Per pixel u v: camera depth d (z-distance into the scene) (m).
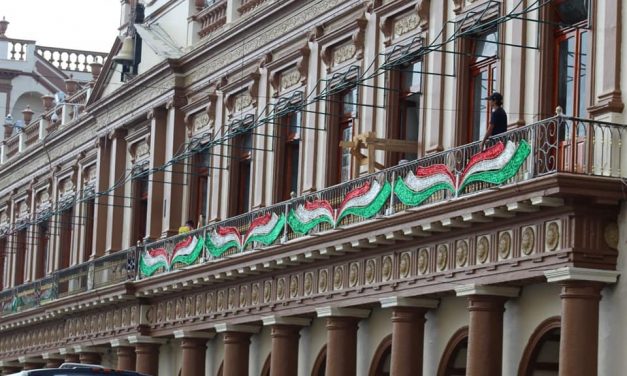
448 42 42.84
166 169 64.50
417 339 43.75
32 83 107.50
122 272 64.75
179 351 61.78
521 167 37.00
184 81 64.00
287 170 55.38
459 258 40.69
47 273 82.75
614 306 36.38
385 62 47.81
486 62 43.31
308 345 51.16
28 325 79.56
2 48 106.94
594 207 36.22
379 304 45.78
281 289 51.03
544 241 37.12
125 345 65.44
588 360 36.09
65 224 80.00
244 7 59.88
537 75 40.19
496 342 39.81
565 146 36.41
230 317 54.97
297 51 53.88
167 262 59.75
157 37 67.25
